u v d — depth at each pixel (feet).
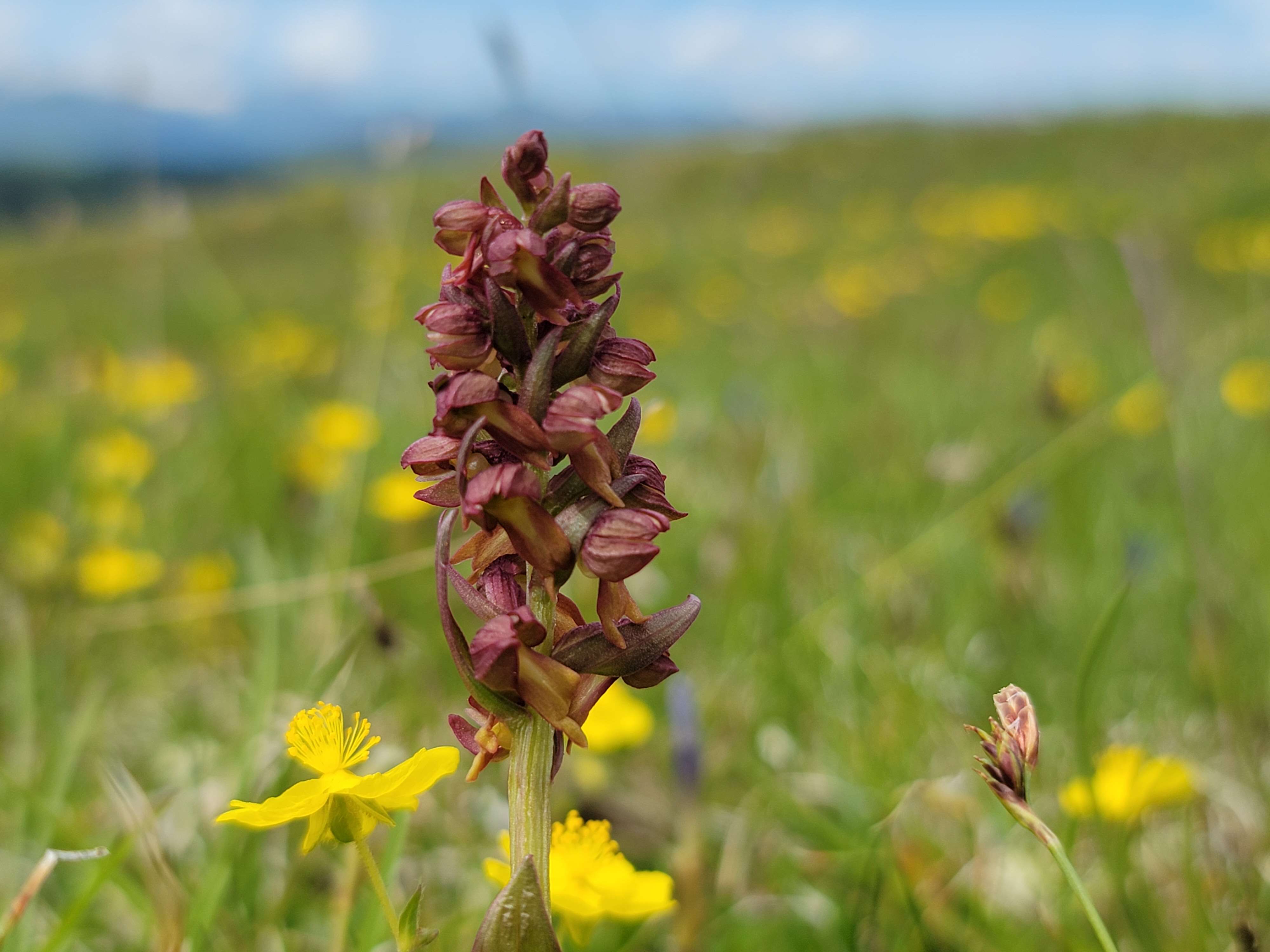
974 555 16.08
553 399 4.36
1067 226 50.01
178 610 14.23
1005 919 8.75
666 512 4.71
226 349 36.86
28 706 10.67
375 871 4.81
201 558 17.83
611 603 4.51
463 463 4.29
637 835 10.52
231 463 21.59
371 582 14.46
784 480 16.83
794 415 23.67
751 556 15.23
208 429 24.16
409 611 14.76
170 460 21.75
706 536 16.52
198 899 7.22
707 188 82.28
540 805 4.42
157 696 13.75
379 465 18.98
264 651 9.86
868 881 8.10
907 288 42.63
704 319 41.27
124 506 18.25
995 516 15.87
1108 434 20.72
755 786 10.82
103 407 25.59
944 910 8.62
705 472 19.90
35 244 94.38
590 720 10.06
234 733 11.59
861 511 18.84
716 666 13.83
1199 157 75.97
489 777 10.94
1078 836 9.52
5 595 15.56
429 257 37.17
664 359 33.06
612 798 10.84
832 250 53.57
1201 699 12.03
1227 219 51.24
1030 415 22.85
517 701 4.42
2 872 9.19
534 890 4.12
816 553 16.19
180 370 23.36
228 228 98.22
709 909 9.44
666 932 9.22
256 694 9.75
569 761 11.05
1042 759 11.06
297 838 9.60
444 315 4.39
